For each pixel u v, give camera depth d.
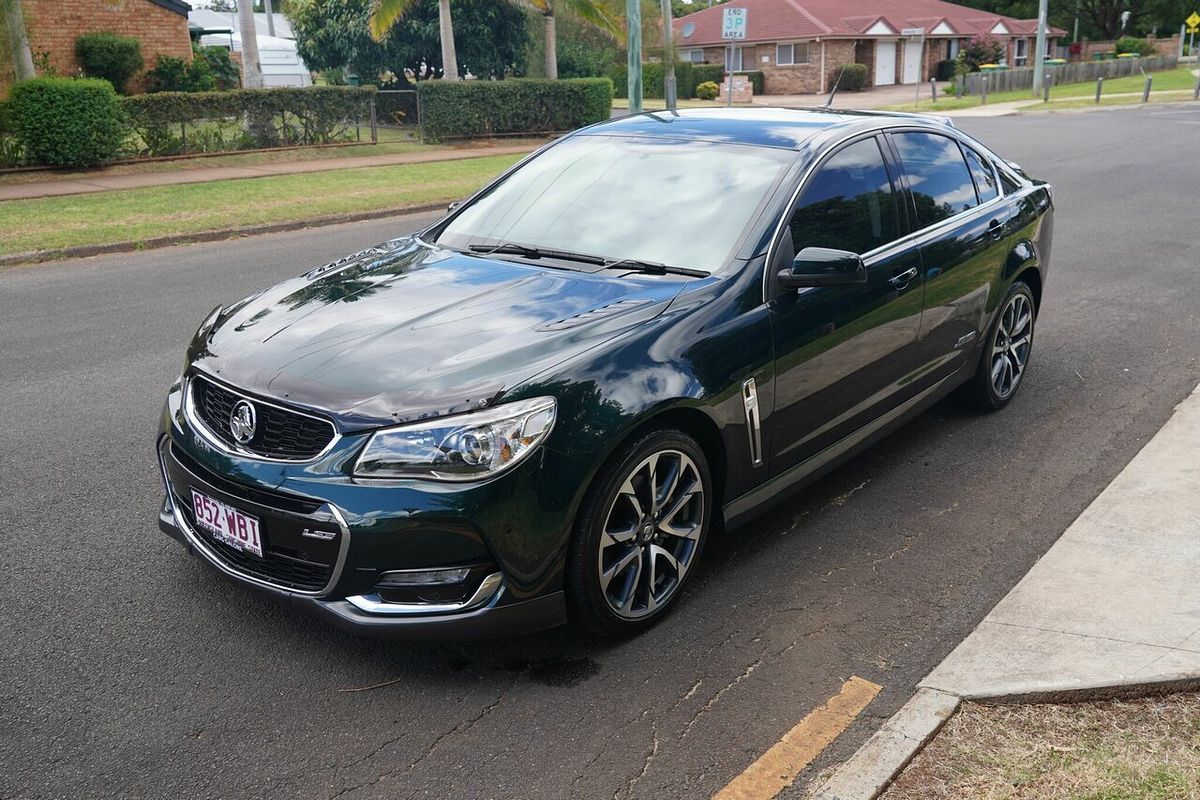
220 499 3.33
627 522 3.48
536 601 3.27
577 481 3.22
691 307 3.71
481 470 3.09
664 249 4.11
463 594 3.19
